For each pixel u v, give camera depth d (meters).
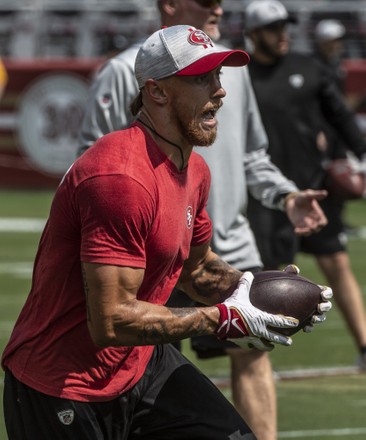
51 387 8.27
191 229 8.84
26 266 28.31
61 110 43.88
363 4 46.91
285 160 16.78
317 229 11.72
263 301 8.62
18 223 36.50
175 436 8.90
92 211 7.82
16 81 43.84
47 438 8.40
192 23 11.30
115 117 10.97
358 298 17.81
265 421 11.60
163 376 8.97
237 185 11.80
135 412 8.85
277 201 11.96
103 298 7.86
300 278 8.93
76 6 47.69
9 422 8.61
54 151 44.12
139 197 7.83
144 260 8.01
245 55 8.47
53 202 8.18
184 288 9.63
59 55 47.69
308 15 46.44
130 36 47.16
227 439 8.83
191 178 8.80
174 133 8.24
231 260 11.82
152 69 8.18
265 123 16.70
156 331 8.05
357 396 16.06
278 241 15.97
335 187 17.61
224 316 8.33
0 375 16.98
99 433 8.44
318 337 20.69
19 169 44.41
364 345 17.69
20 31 48.00
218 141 11.68
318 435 13.92
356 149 17.69
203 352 11.97
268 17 16.33
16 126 44.09
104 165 7.87
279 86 16.69
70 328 8.27
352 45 46.41
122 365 8.47
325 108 17.42
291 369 17.83
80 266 8.19
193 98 8.16
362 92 42.06
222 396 9.09
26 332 8.43
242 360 11.72
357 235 35.25
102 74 11.11
